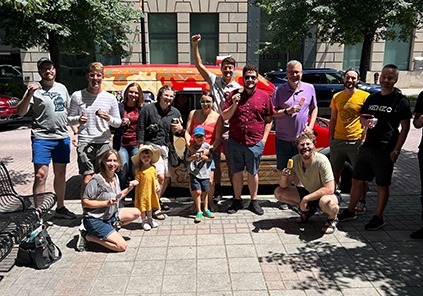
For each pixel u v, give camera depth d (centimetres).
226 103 530
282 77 1517
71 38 1432
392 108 471
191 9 2127
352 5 1395
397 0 1338
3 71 2152
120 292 370
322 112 1466
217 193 606
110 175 457
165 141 546
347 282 386
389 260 428
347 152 557
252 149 535
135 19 1744
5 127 1350
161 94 532
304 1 1483
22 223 411
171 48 2206
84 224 448
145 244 465
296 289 375
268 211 566
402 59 2391
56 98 510
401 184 716
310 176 489
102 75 510
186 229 506
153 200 509
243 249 452
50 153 516
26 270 407
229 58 549
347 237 483
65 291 372
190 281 388
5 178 477
